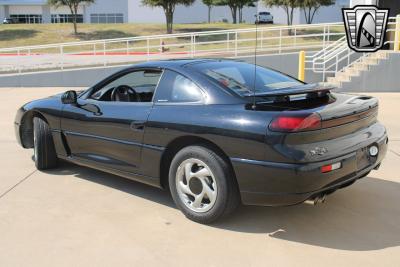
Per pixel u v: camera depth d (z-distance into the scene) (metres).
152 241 3.88
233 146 3.84
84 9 60.38
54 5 40.84
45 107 5.63
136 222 4.27
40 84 17.36
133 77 4.91
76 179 5.54
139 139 4.55
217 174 3.96
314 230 4.05
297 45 20.44
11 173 5.81
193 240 3.89
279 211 4.46
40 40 37.47
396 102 11.59
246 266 3.46
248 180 3.81
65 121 5.40
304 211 4.46
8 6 62.41
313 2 37.97
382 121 8.90
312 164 3.63
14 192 5.10
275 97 3.99
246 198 3.89
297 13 58.00
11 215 4.45
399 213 4.41
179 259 3.58
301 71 14.95
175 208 4.60
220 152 3.99
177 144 4.33
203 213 4.13
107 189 5.18
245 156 3.79
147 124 4.45
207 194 4.07
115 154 4.87
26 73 17.25
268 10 60.12
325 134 3.74
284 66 17.47
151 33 39.94
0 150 7.02
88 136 5.12
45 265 3.51
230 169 3.96
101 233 4.05
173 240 3.89
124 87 4.95
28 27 41.97
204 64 4.66
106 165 5.00
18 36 38.47
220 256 3.61
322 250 3.69
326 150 3.73
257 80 4.47
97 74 17.53
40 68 19.22
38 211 4.55
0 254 3.68
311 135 3.65
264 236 3.95
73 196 4.96
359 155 4.03
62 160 6.20
